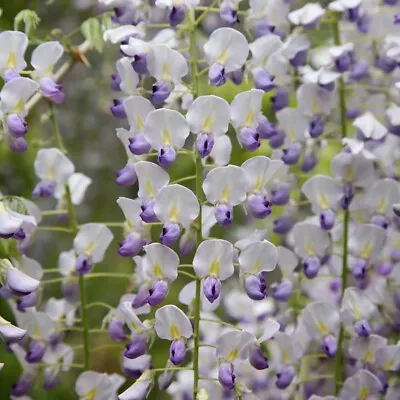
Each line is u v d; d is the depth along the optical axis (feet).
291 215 3.93
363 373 3.79
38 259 4.64
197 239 3.59
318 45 4.04
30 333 3.85
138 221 3.66
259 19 3.81
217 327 4.07
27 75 3.78
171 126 3.55
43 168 3.84
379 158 3.96
